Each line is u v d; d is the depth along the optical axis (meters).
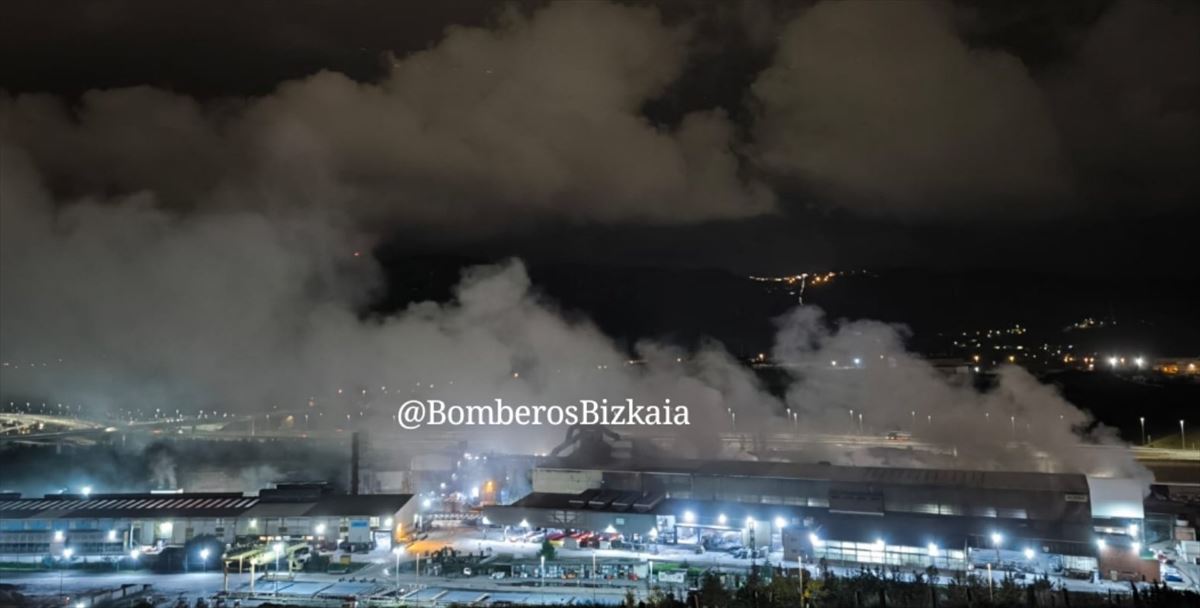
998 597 46.12
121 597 53.22
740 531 63.84
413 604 50.44
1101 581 53.06
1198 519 62.69
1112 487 61.53
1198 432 121.50
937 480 65.25
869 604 45.38
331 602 51.34
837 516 62.00
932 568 52.34
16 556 63.91
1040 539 55.75
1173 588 51.03
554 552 62.03
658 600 48.78
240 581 57.09
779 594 46.59
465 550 64.06
